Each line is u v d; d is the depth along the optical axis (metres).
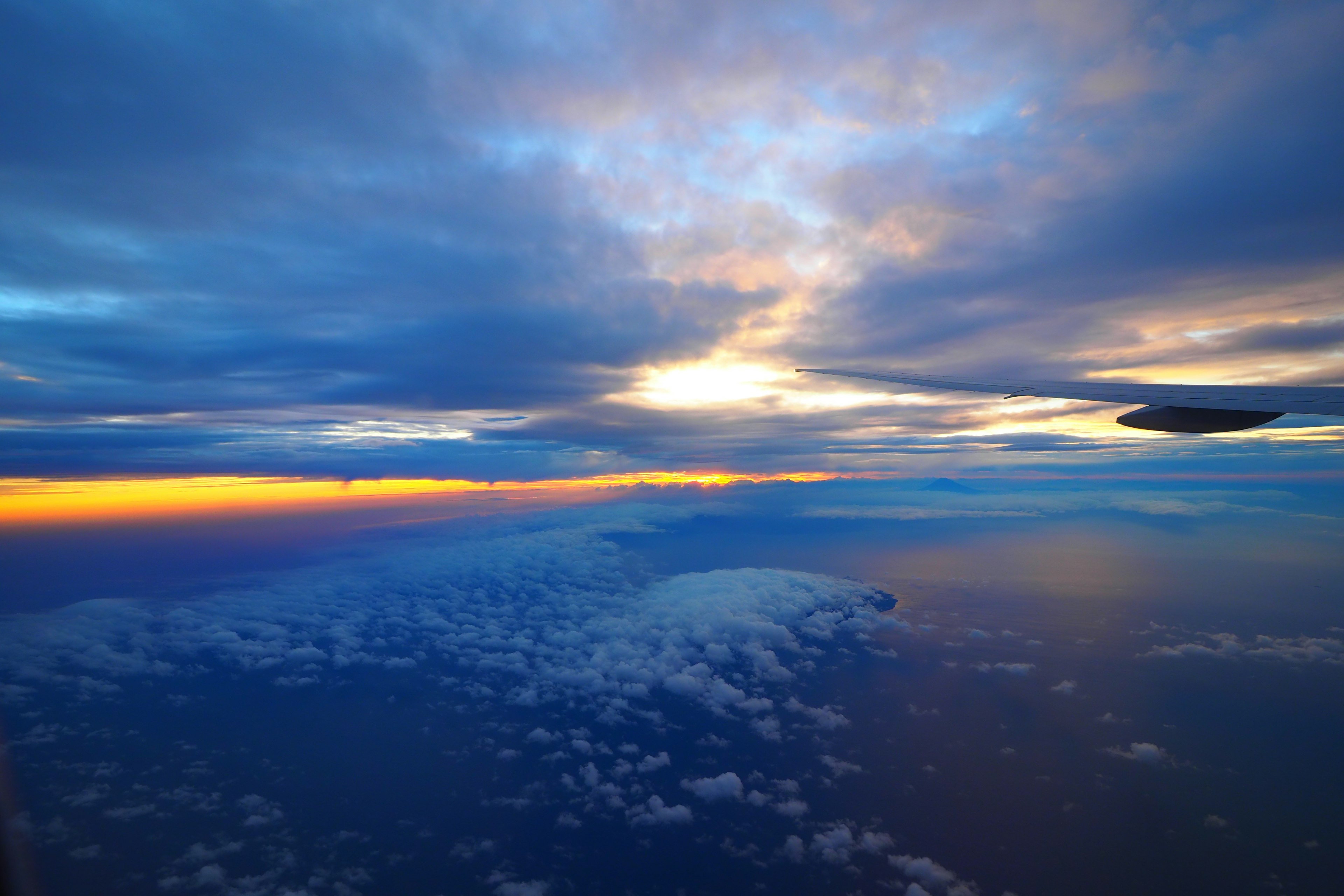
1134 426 12.56
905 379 18.73
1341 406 10.14
